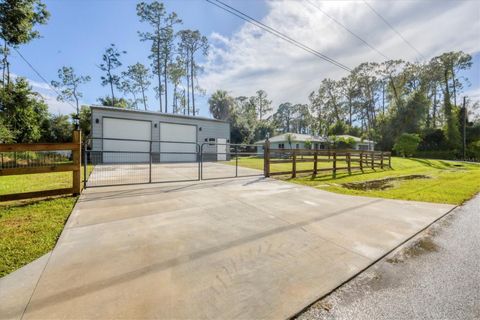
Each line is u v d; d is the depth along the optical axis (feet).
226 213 12.91
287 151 27.71
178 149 50.01
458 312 5.69
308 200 16.38
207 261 7.72
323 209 14.20
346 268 7.61
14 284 6.15
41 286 6.10
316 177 28.86
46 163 18.70
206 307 5.56
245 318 5.27
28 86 45.65
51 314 5.14
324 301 6.00
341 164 46.93
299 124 184.96
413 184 25.05
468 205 15.96
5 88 42.09
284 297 6.06
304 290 6.38
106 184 19.74
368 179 28.55
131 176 25.13
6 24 35.35
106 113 42.34
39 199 14.48
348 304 5.92
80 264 7.24
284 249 8.78
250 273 7.10
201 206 14.08
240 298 5.94
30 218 11.10
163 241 9.09
